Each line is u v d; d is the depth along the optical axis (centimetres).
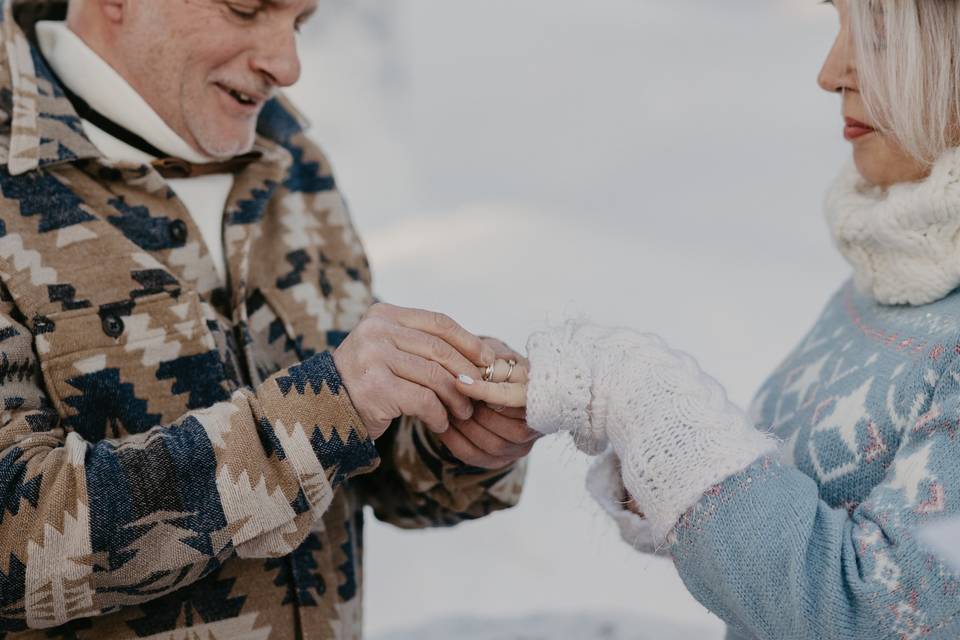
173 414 135
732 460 107
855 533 103
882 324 120
